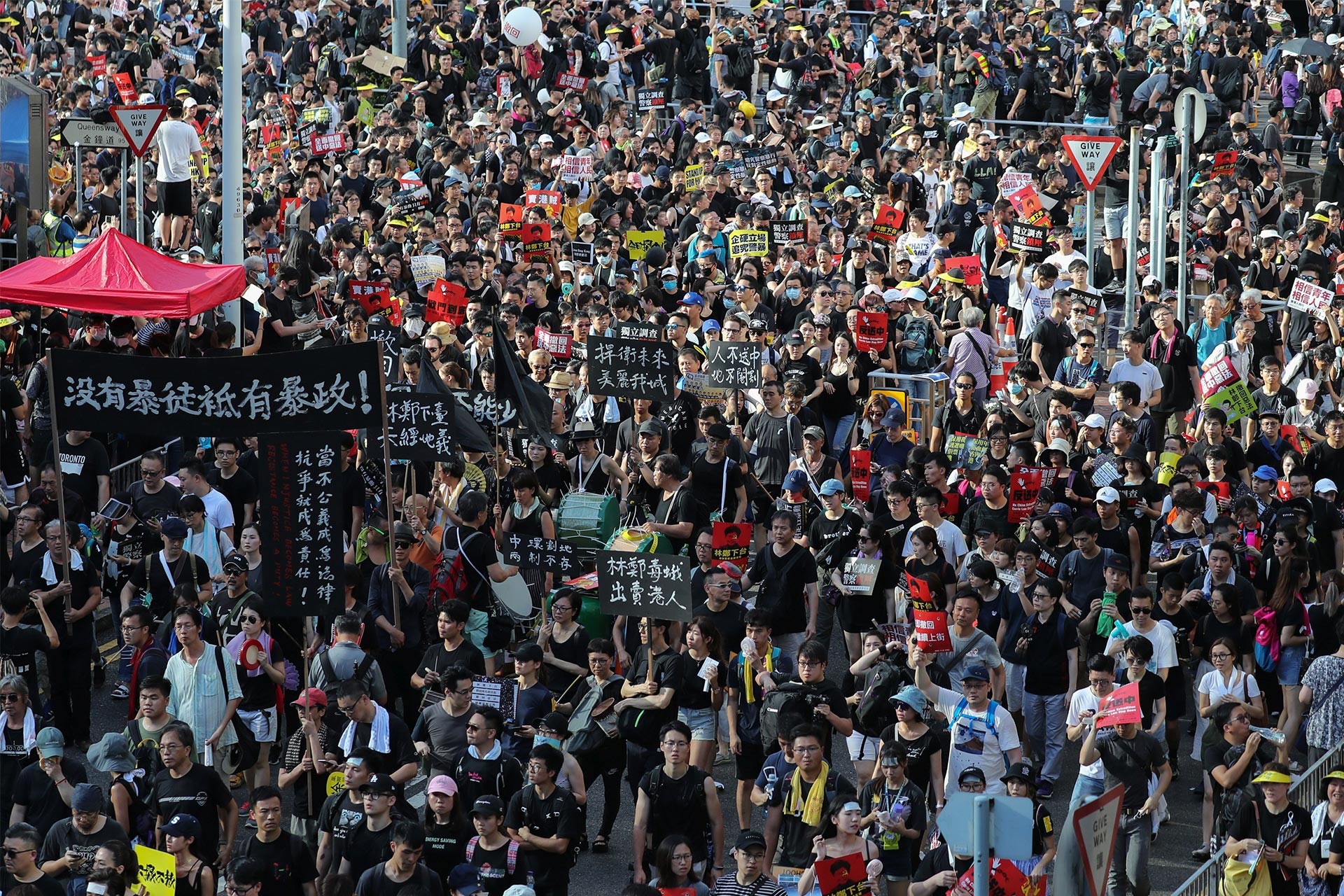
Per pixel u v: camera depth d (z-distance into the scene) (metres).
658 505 52.62
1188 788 46.94
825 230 78.44
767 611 42.22
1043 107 103.19
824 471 54.41
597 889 41.59
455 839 37.28
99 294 59.53
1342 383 63.50
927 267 76.81
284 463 41.56
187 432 41.53
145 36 109.75
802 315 65.56
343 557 41.78
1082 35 116.25
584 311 64.12
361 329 60.91
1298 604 45.56
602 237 74.88
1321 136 102.06
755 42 108.56
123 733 43.44
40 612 45.75
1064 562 48.44
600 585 42.53
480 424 54.56
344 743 39.50
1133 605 43.91
